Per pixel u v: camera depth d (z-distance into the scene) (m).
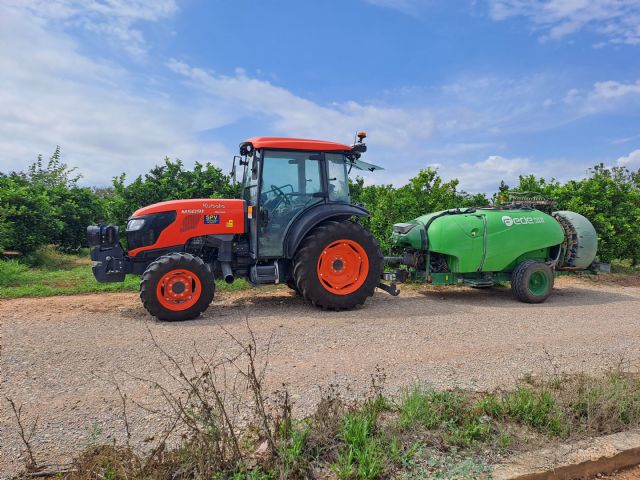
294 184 7.14
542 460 2.86
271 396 3.71
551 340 5.44
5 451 2.91
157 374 4.21
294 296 8.09
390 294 8.31
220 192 11.82
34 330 5.65
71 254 14.38
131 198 11.74
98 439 3.05
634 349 5.09
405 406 3.29
